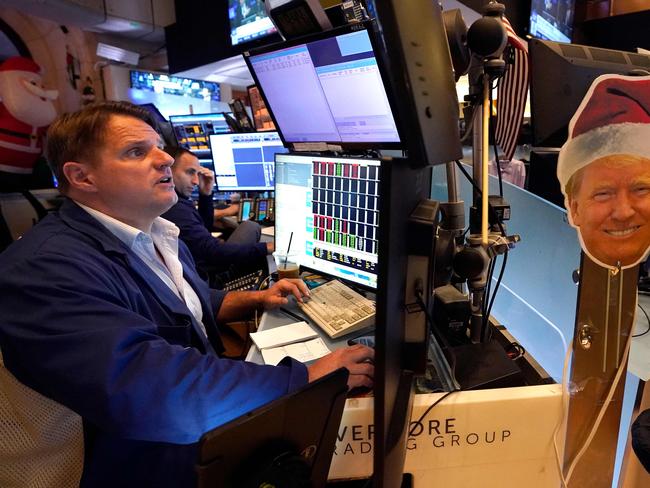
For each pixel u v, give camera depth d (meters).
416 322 0.66
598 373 0.76
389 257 0.51
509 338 1.04
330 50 0.98
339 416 0.67
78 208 0.96
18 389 0.75
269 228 2.62
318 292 1.30
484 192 0.81
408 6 0.53
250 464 0.56
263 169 2.78
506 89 1.09
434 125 0.59
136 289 0.89
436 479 0.80
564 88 0.86
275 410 0.56
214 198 3.35
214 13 4.46
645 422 0.73
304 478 0.60
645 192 0.68
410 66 0.54
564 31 3.59
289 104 1.22
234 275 2.22
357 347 0.86
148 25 4.91
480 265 0.80
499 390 0.78
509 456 0.79
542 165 0.97
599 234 0.69
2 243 2.86
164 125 3.35
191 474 0.80
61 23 4.57
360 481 0.83
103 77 5.32
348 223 1.16
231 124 3.06
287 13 1.01
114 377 0.65
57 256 0.78
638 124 0.66
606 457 0.81
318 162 1.22
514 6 2.83
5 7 4.34
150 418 0.66
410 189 0.60
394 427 0.58
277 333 1.09
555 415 0.78
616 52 0.97
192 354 0.73
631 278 0.72
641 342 0.99
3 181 3.71
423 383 0.82
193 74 5.37
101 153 0.93
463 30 0.82
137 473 0.81
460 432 0.77
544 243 1.00
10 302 0.72
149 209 1.01
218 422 0.71
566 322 0.92
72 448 0.82
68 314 0.70
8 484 0.77
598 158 0.67
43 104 3.93
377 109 1.00
